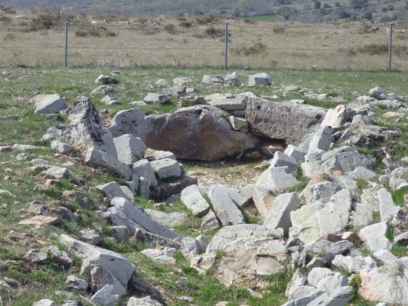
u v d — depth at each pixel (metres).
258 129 19.64
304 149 17.89
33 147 15.74
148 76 25.91
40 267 9.44
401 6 94.81
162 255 11.45
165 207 14.95
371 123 18.66
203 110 19.30
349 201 12.81
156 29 46.47
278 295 10.47
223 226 13.97
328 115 18.81
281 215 13.05
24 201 11.81
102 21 52.88
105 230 11.73
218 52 34.88
